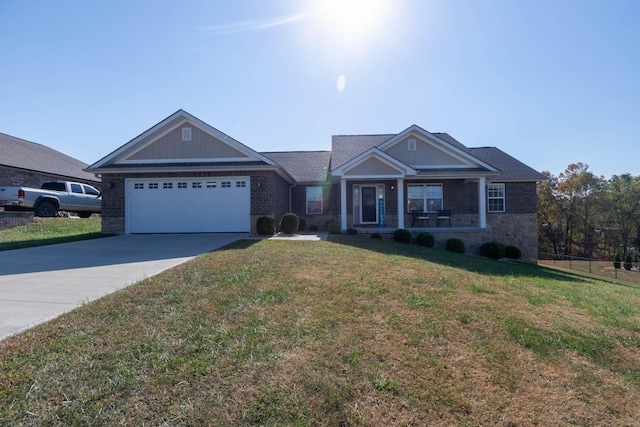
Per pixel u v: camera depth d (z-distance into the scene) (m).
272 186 14.29
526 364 3.56
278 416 2.68
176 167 13.98
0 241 11.34
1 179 18.45
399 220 15.15
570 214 36.91
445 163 16.69
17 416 2.54
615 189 39.03
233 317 4.26
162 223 14.40
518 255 16.72
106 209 14.38
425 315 4.55
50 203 16.56
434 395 3.01
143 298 4.93
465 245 15.48
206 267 6.80
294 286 5.51
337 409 2.79
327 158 22.16
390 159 14.95
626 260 25.19
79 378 2.98
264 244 10.30
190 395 2.84
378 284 5.84
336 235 13.62
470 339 3.97
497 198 18.66
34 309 4.60
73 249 9.90
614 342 4.21
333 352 3.54
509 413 2.88
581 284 8.29
